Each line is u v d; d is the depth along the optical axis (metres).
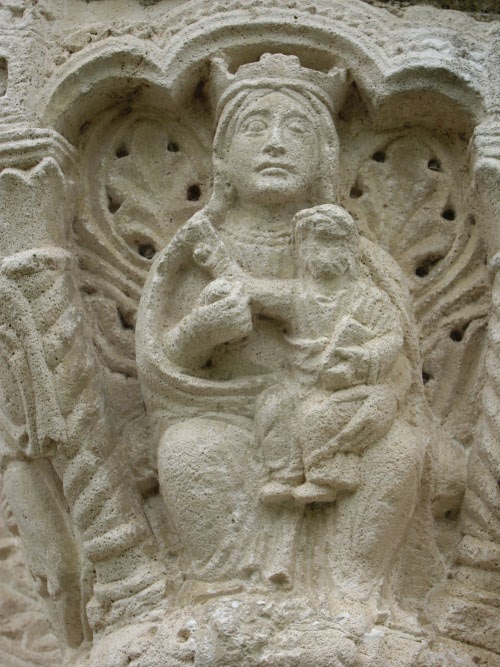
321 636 2.07
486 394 2.35
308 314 2.30
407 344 2.39
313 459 2.21
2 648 3.04
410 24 2.67
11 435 2.39
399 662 2.08
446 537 2.36
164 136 2.68
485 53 2.62
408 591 2.29
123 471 2.37
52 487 2.39
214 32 2.61
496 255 2.40
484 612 2.24
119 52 2.59
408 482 2.23
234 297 2.27
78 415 2.33
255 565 2.19
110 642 2.20
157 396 2.34
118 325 2.54
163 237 2.61
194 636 2.10
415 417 2.36
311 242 2.34
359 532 2.21
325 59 2.63
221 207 2.49
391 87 2.58
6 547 3.21
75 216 2.59
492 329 2.36
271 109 2.48
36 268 2.37
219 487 2.23
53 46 2.68
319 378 2.26
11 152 2.49
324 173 2.50
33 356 2.32
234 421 2.31
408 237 2.59
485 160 2.44
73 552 2.37
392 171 2.65
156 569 2.28
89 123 2.67
